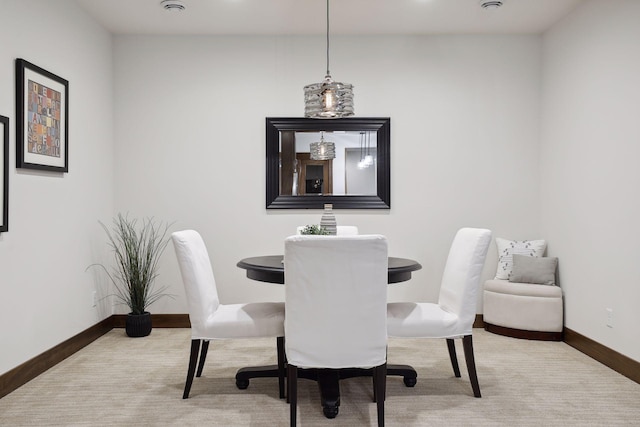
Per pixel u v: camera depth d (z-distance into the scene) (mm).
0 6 2809
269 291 4488
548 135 4332
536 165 4500
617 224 3295
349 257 2250
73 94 3697
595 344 3514
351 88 3150
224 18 4074
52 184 3383
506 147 4492
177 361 3436
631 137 3150
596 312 3539
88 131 3943
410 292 4480
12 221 2920
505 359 3498
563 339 4012
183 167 4457
